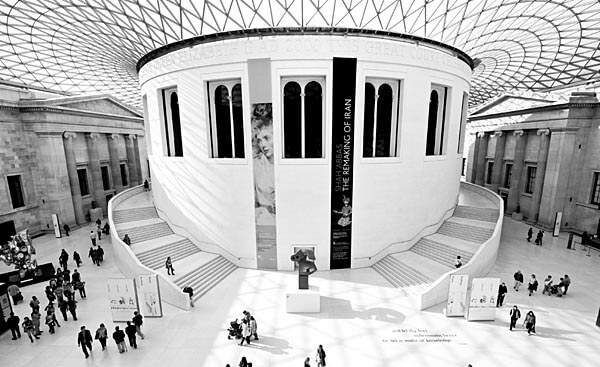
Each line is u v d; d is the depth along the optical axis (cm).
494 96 4678
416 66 1877
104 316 1487
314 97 1812
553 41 2791
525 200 3100
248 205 1892
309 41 1698
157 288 1425
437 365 1134
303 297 1472
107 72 3503
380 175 1894
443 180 2217
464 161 4688
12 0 2058
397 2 2178
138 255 1862
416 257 1956
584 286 1719
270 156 1808
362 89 1777
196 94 1895
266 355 1191
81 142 3144
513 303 1549
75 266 2066
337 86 1738
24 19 2309
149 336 1310
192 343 1265
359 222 1908
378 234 1961
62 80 3631
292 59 1714
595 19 2328
